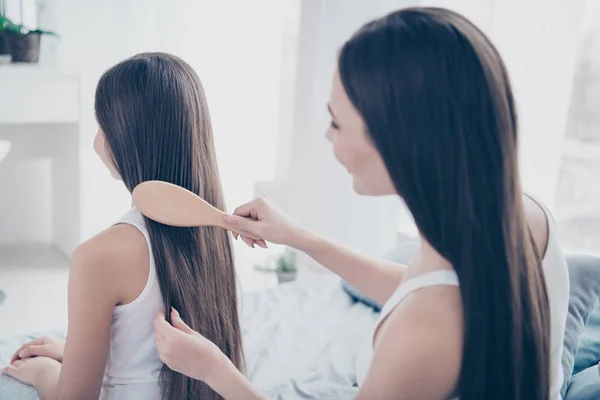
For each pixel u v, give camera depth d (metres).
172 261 1.02
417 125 0.59
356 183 0.69
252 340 1.57
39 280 2.71
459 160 0.59
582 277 1.40
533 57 1.93
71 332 1.00
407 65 0.59
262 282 2.93
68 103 2.58
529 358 0.65
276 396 1.32
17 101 2.47
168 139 1.02
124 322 1.03
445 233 0.61
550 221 0.76
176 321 0.83
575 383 1.25
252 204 0.97
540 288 0.67
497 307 0.61
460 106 0.58
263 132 3.21
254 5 3.07
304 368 1.45
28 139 2.98
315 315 1.72
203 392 1.08
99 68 2.89
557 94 1.95
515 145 0.63
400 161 0.61
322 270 2.90
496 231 0.61
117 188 2.81
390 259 1.78
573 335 1.29
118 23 2.88
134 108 1.00
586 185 2.04
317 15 2.66
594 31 1.94
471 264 0.60
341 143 0.66
